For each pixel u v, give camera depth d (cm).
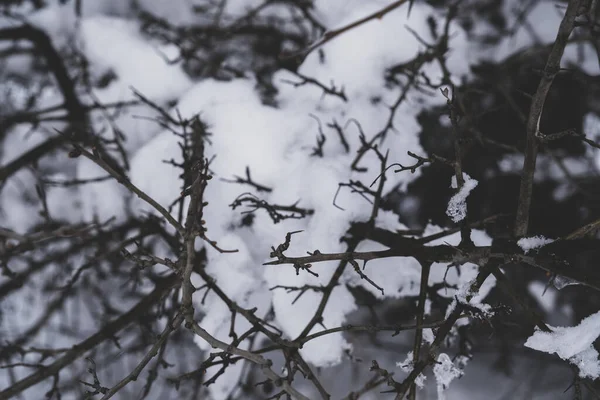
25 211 410
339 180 249
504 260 188
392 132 280
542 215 335
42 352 271
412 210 356
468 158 343
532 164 177
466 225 192
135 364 482
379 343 451
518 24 334
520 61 331
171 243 304
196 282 270
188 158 253
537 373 489
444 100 301
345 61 296
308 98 298
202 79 336
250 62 357
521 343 432
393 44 296
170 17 362
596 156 353
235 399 346
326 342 247
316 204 247
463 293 184
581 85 328
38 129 395
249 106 288
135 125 337
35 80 421
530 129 173
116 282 445
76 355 270
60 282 429
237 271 267
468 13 337
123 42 339
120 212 340
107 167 167
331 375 479
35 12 388
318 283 243
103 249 338
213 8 367
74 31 371
